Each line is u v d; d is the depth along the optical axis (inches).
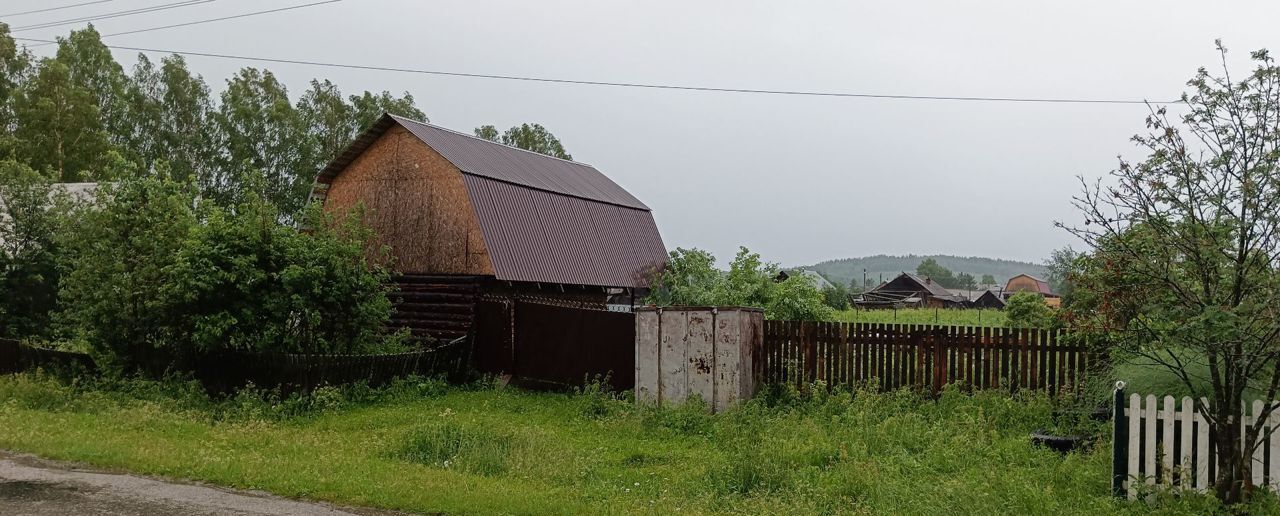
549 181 906.7
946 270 7057.1
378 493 301.6
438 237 743.7
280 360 558.3
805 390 525.0
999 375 484.1
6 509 277.6
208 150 1689.2
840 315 1429.6
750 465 345.1
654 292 939.3
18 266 746.2
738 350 522.3
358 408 560.4
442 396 611.8
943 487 318.7
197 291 549.6
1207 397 308.7
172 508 283.3
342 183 804.6
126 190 603.5
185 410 521.0
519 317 671.1
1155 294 290.0
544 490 322.3
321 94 1849.2
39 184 777.6
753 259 825.5
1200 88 280.8
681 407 516.4
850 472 334.0
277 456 374.9
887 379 512.1
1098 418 398.6
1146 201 286.5
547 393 634.2
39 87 1512.1
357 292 621.0
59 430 417.4
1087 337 398.3
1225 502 285.7
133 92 1707.7
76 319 611.2
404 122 770.8
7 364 652.1
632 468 389.1
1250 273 273.4
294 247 597.3
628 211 1010.7
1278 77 269.6
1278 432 292.7
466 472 352.8
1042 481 333.1
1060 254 355.3
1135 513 287.7
